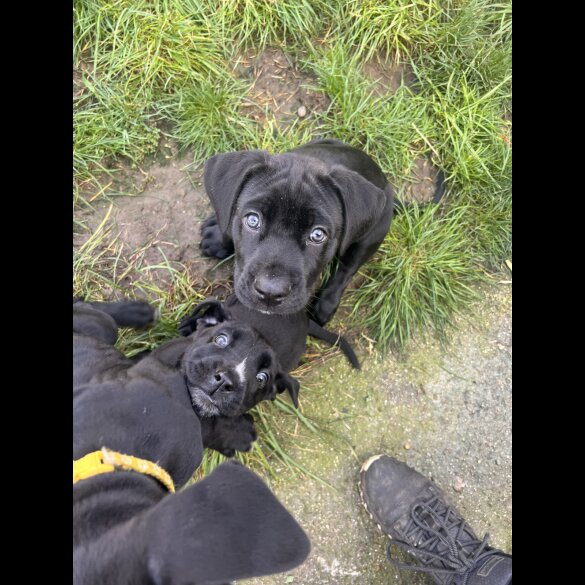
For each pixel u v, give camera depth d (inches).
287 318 22.3
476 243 26.7
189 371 18.2
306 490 22.8
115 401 15.1
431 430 24.4
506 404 25.2
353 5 26.8
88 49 24.8
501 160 26.9
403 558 22.9
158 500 11.9
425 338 25.5
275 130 26.0
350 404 24.2
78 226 23.5
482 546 22.0
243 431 20.3
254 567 8.1
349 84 26.2
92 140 23.9
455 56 27.8
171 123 25.2
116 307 21.4
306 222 19.5
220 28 25.5
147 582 8.1
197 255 24.2
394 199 26.1
